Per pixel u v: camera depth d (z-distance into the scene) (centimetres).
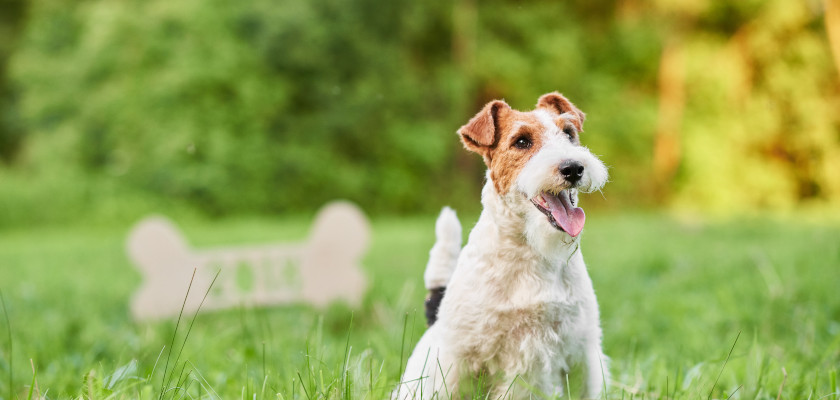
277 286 616
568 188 255
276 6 1783
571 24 2164
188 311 584
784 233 1111
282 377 329
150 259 573
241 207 1716
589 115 2100
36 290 691
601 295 599
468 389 269
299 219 1694
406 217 1923
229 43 1756
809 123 2186
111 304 643
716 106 2230
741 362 368
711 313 505
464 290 265
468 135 284
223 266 600
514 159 270
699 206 2155
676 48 2170
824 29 2208
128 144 1719
